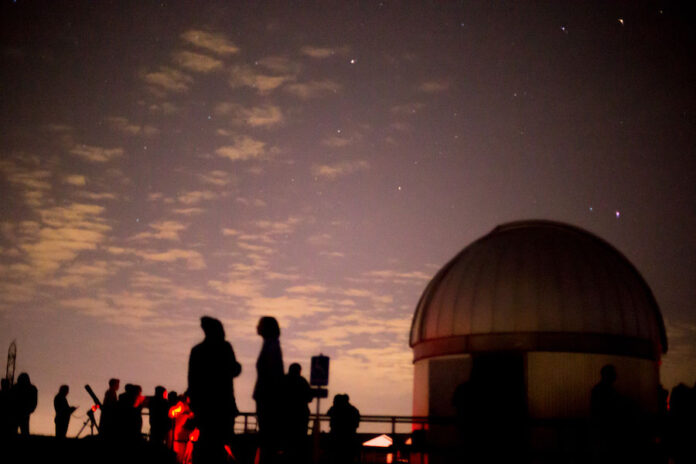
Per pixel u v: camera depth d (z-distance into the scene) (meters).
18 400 15.77
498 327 17.19
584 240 18.69
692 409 11.48
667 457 13.71
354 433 13.49
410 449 13.99
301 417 11.01
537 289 17.27
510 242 18.64
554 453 12.18
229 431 9.37
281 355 10.60
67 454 12.81
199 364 9.32
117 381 15.73
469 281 18.27
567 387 16.42
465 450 12.48
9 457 12.39
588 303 17.03
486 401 12.53
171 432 14.63
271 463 10.55
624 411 11.27
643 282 18.62
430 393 17.98
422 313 19.09
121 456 12.57
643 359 17.27
